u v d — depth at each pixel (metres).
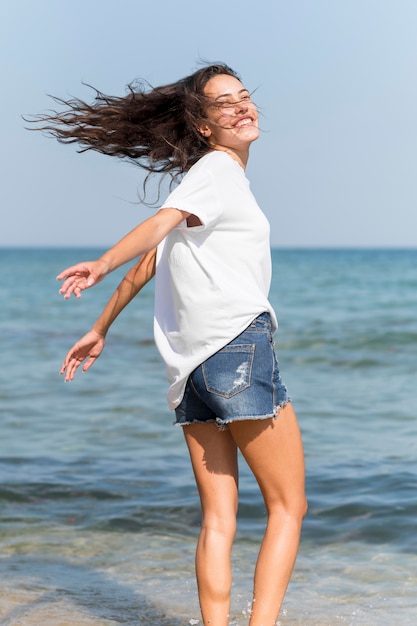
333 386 12.92
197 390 3.68
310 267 73.88
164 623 4.43
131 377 14.16
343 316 25.39
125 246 3.29
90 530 6.01
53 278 61.03
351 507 6.37
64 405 11.45
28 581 5.05
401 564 5.28
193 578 5.11
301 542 5.74
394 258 119.00
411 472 7.35
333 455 8.15
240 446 3.72
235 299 3.60
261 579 3.67
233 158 3.90
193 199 3.53
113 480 7.28
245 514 6.29
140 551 5.60
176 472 7.58
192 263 3.64
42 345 19.59
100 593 4.87
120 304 4.05
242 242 3.67
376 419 10.16
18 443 8.91
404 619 4.41
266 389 3.61
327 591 4.85
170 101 4.00
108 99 4.12
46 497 6.79
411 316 25.12
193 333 3.64
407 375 14.08
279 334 20.05
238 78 3.99
